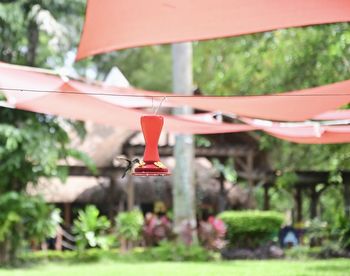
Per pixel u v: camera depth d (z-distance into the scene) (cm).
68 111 830
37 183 1747
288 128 866
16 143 1562
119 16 605
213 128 882
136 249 2028
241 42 1850
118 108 776
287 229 2217
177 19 610
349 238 1811
